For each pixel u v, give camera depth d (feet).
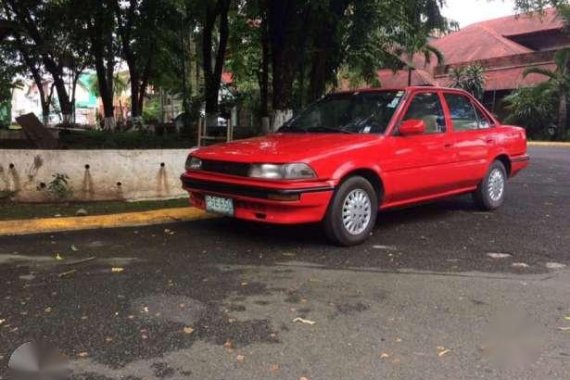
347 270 17.28
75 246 19.92
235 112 78.48
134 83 84.99
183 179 21.44
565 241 20.81
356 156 19.72
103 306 14.23
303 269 17.35
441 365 11.28
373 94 23.27
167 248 19.67
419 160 21.93
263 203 18.69
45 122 98.84
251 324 13.20
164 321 13.33
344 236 19.65
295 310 14.07
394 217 25.09
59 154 26.50
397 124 21.49
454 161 23.63
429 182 22.58
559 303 14.64
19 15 56.39
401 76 117.91
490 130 26.17
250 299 14.78
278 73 36.01
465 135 24.47
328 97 24.56
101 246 19.94
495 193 26.55
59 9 52.01
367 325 13.19
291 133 22.88
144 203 26.99
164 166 28.25
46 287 15.64
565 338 12.53
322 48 38.68
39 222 22.53
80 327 12.96
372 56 46.80
